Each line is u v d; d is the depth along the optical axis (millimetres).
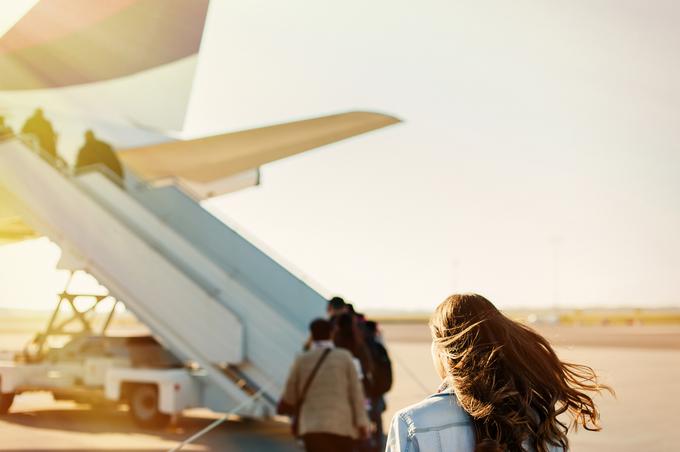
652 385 16281
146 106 14758
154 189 11195
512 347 2057
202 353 9258
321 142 13281
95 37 13203
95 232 9617
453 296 2219
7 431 8398
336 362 5125
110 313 10469
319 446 5027
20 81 13164
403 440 1991
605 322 98625
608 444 9070
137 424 9414
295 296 10555
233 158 13852
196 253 9547
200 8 12812
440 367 2201
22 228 10562
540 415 2035
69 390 9914
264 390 9180
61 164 10492
